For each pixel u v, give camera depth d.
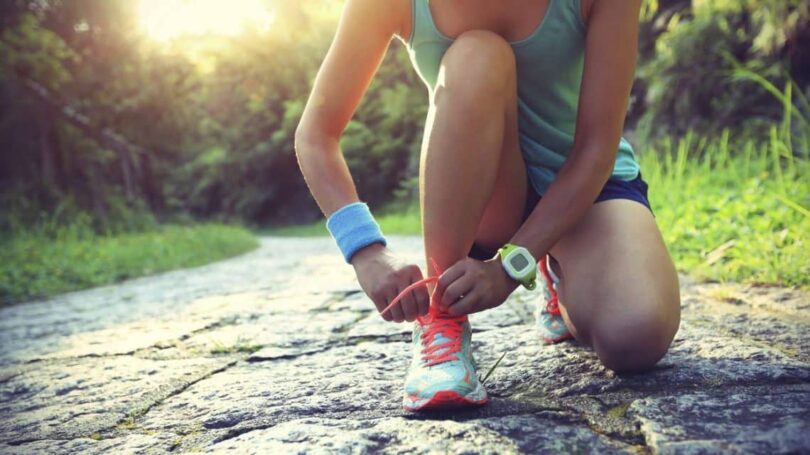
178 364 1.96
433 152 1.25
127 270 5.81
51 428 1.46
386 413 1.33
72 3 9.88
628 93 1.32
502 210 1.51
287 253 8.00
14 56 9.02
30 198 9.05
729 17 6.75
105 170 10.80
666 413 1.15
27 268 5.25
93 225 9.89
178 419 1.43
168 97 11.15
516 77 1.40
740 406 1.16
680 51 6.95
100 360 2.12
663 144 6.92
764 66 6.18
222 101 25.23
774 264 2.43
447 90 1.24
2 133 9.34
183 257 7.14
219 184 26.02
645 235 1.39
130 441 1.32
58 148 9.90
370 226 1.29
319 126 1.41
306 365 1.81
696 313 1.99
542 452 1.05
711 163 5.84
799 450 0.96
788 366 1.38
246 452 1.15
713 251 2.91
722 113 6.72
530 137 1.54
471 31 1.33
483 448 1.08
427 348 1.32
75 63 10.27
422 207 1.28
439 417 1.26
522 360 1.62
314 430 1.23
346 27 1.40
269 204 25.75
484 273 1.19
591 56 1.32
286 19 24.36
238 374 1.77
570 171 1.30
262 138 25.66
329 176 1.36
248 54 24.25
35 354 2.32
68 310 3.60
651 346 1.32
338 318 2.51
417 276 1.21
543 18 1.37
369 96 21.05
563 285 1.45
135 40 10.52
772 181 3.60
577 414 1.22
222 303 3.25
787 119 3.84
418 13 1.39
